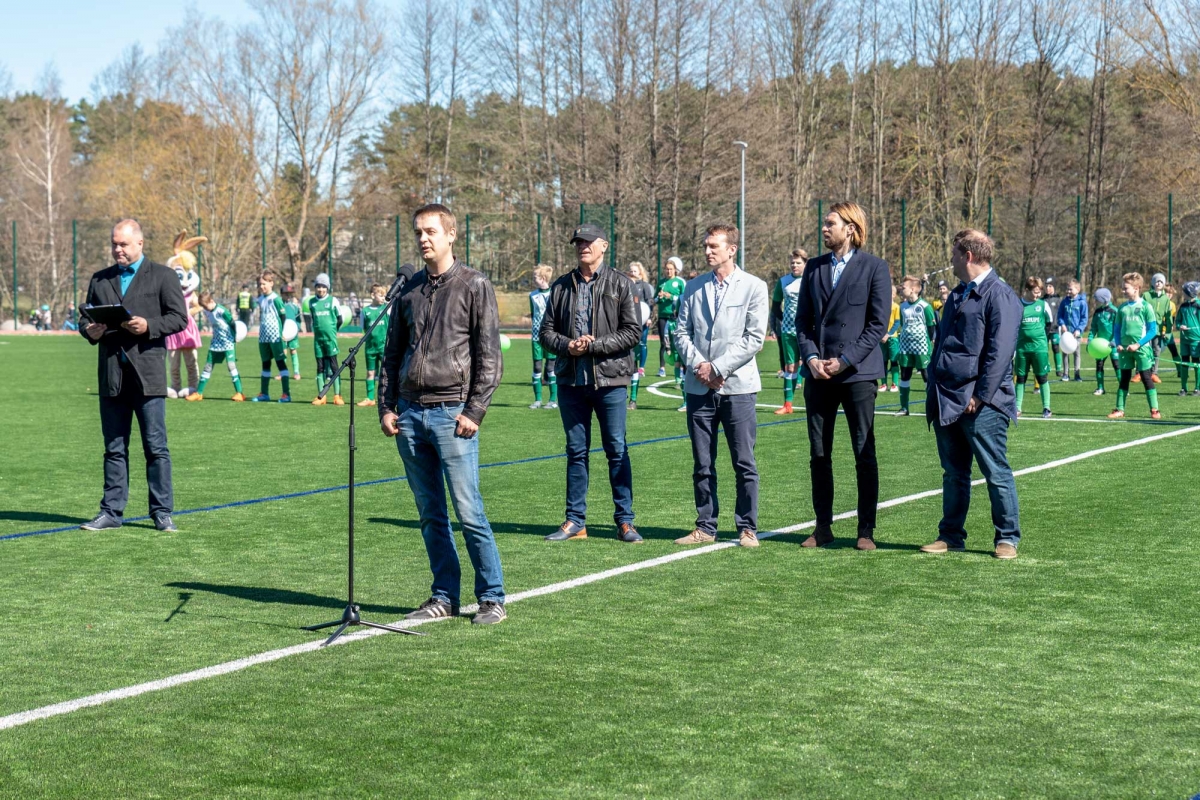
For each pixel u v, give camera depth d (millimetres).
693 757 3949
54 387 20500
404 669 4914
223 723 4277
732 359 7332
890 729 4211
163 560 7133
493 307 5609
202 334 41188
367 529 8102
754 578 6594
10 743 4086
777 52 57594
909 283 15531
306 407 17078
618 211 42906
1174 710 4410
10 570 6859
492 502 9203
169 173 57875
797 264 15742
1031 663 4988
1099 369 18703
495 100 61219
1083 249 47375
